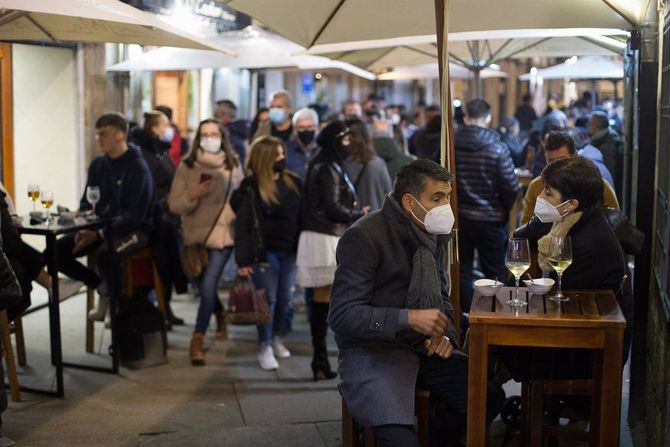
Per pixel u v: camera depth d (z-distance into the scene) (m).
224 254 7.12
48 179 9.66
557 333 3.78
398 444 3.88
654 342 4.77
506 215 7.41
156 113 8.64
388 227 4.05
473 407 3.86
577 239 4.34
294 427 5.54
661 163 5.05
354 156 6.95
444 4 4.44
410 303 4.05
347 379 4.08
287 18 5.09
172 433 5.41
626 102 8.40
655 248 5.19
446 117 4.54
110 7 5.34
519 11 4.98
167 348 7.43
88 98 10.03
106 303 7.30
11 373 5.96
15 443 5.26
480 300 4.13
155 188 8.53
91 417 5.76
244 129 10.98
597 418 3.98
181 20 10.17
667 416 4.03
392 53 9.66
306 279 6.49
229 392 6.34
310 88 24.89
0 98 8.88
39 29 6.17
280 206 6.68
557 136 5.73
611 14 4.90
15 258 5.71
